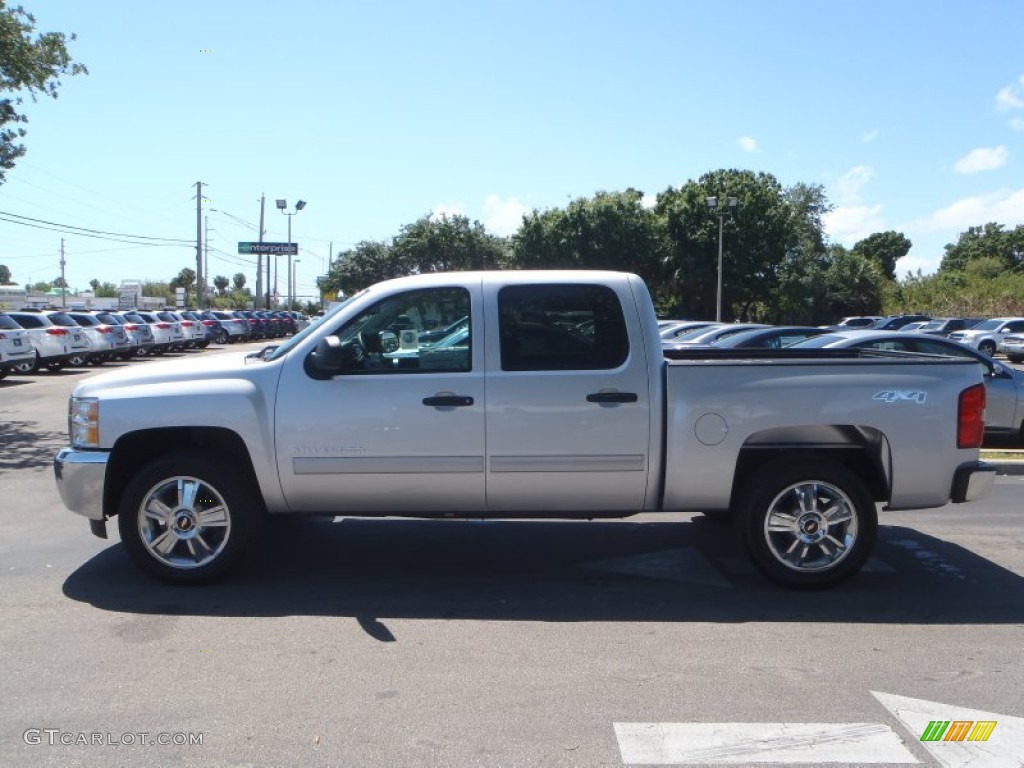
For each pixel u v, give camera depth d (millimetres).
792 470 5707
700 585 6016
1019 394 11305
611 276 5754
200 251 61844
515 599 5707
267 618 5305
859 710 4105
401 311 5750
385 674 4484
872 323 45688
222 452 5926
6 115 15719
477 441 5625
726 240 51188
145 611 5402
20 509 8180
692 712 4066
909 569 6426
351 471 5652
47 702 4141
